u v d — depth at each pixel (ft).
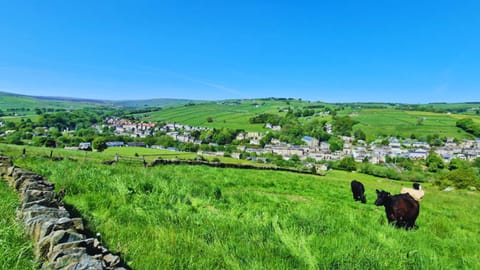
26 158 57.06
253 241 21.49
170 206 29.96
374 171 314.96
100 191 31.45
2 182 30.09
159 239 19.51
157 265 15.92
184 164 87.56
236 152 524.52
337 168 366.22
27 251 14.39
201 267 16.55
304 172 140.56
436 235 32.73
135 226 21.85
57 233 14.46
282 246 20.71
